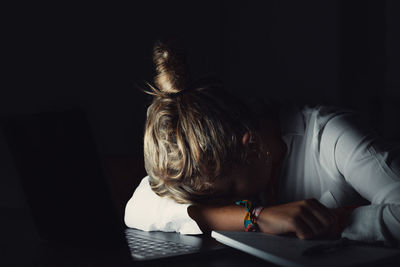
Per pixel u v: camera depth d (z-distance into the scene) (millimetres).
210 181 1039
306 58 3166
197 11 2377
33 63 1717
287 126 1246
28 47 1703
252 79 2746
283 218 916
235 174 1063
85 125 886
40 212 1036
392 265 739
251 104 1202
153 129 1048
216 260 826
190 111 1003
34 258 887
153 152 1059
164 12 2201
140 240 1004
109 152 1946
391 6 3811
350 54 3541
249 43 2701
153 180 1132
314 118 1223
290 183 1247
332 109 1226
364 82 3594
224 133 998
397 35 3918
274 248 795
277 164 1240
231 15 2568
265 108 1263
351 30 3539
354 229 943
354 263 697
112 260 831
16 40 1670
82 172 905
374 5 3629
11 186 1681
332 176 1161
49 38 1768
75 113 899
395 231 898
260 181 1115
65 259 865
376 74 3705
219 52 2516
